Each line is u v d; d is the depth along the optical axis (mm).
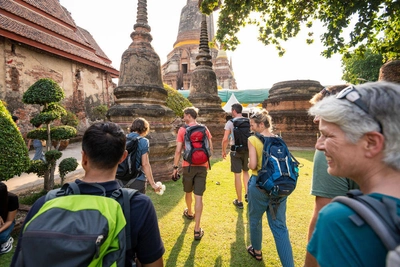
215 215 3840
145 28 6402
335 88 1559
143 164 2820
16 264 958
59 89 4539
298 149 12047
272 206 2275
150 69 6145
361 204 696
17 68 11828
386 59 6695
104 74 19000
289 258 2203
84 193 1151
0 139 3006
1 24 10805
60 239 901
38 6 14375
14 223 2893
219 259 2713
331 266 687
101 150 1217
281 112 13992
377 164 823
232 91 20297
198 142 3203
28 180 6141
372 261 630
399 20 5930
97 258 913
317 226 788
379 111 792
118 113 5664
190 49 33250
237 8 6352
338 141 879
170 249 2898
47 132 4453
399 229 622
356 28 5633
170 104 9062
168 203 4316
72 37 16297
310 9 6871
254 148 2471
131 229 1132
